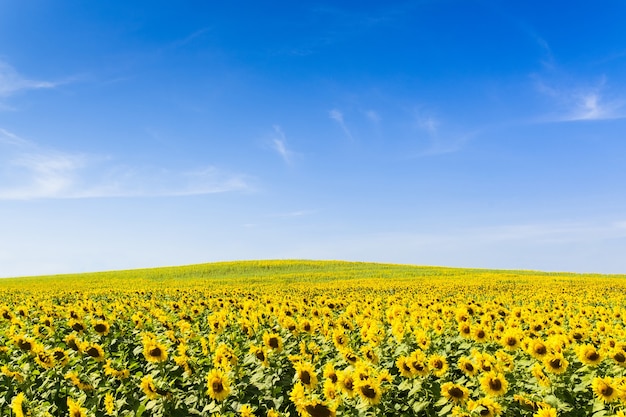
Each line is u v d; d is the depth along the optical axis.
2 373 9.58
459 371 10.38
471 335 12.24
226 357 8.88
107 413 7.98
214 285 51.56
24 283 59.44
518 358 11.26
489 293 37.22
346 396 7.70
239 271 75.12
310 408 6.75
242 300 24.95
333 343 11.95
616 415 7.41
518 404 8.34
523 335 11.96
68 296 35.00
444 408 7.61
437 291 39.41
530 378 9.77
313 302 24.22
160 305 22.83
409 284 46.97
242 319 13.64
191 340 12.77
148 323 15.62
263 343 10.91
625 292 39.59
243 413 7.29
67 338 10.96
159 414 7.89
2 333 13.95
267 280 58.12
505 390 8.16
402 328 12.09
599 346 11.47
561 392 9.01
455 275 62.28
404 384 8.52
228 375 8.51
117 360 11.00
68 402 7.52
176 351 10.75
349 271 71.06
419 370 8.66
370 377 7.77
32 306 21.67
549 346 10.29
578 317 15.69
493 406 7.30
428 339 11.20
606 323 15.70
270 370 9.52
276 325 14.26
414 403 8.10
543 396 8.83
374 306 20.11
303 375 8.23
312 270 75.19
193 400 8.23
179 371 10.02
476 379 8.97
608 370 10.02
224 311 16.56
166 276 70.62
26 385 9.05
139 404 8.33
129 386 9.16
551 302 28.47
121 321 16.53
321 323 13.53
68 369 10.40
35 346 10.41
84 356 10.84
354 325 14.90
